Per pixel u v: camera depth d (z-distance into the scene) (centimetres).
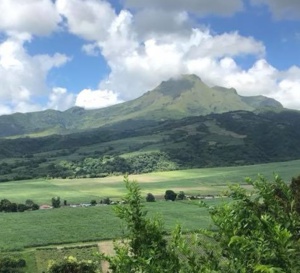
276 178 843
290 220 753
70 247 10962
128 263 712
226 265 702
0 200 19525
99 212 16050
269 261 652
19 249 10900
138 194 811
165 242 764
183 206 16800
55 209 17162
